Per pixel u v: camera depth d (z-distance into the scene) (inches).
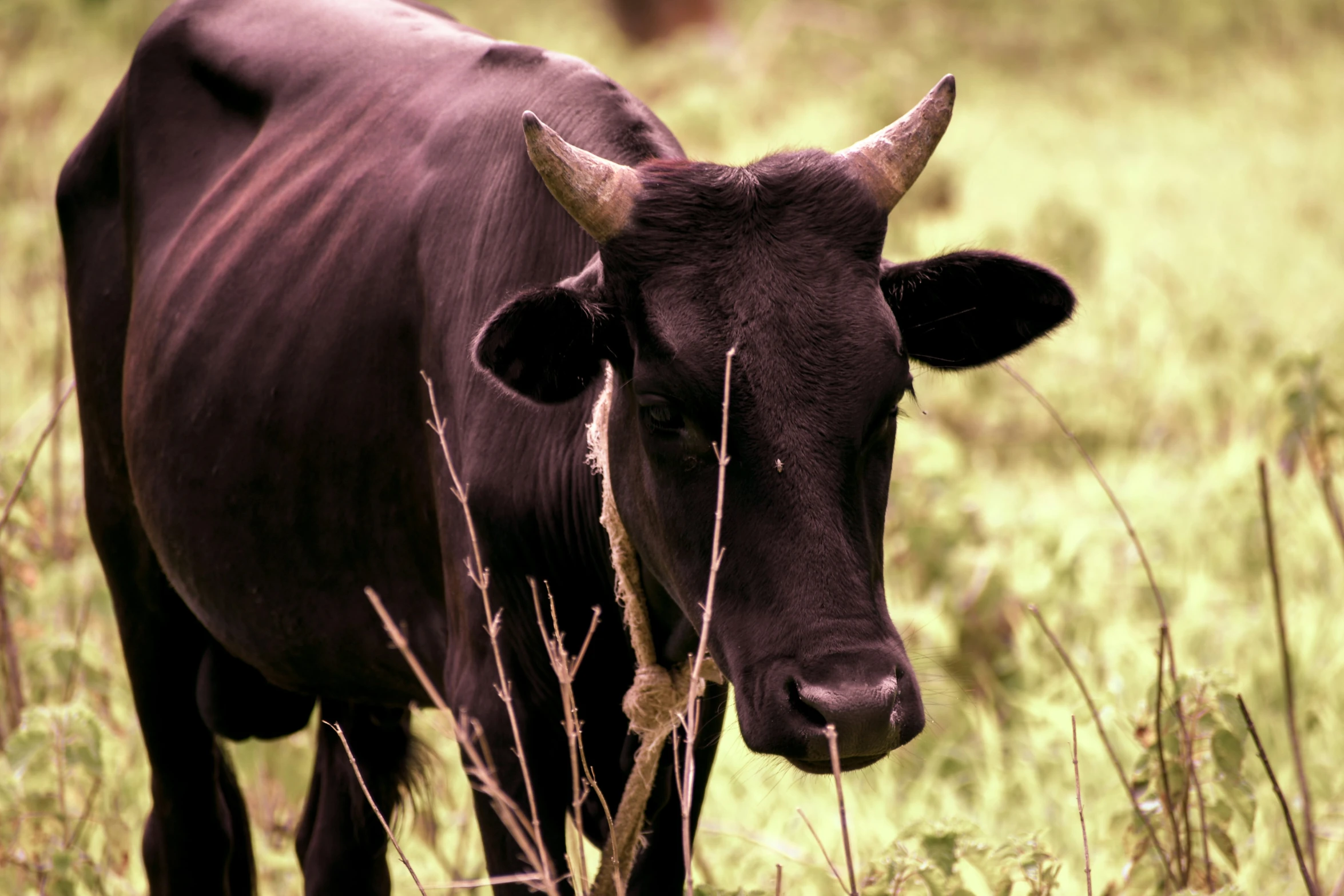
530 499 406.6
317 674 480.1
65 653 583.2
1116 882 485.1
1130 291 1224.8
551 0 2527.1
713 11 2246.6
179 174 523.2
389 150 464.8
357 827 501.0
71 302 552.7
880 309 348.8
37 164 1403.8
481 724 410.9
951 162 1453.0
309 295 458.9
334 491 451.2
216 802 531.2
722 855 553.6
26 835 504.4
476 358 351.3
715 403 339.9
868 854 559.5
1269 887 524.7
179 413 483.2
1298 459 615.5
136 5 2009.1
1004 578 691.4
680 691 398.0
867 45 2225.6
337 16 516.4
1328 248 1376.7
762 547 334.0
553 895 336.8
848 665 322.3
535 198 420.2
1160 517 812.0
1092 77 2252.7
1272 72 2244.1
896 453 747.4
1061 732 617.6
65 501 760.3
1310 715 617.0
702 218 351.9
